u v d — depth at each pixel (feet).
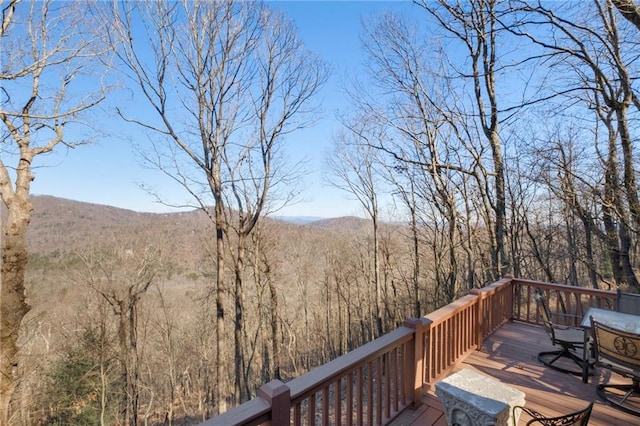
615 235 27.48
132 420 44.14
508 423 6.53
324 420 6.40
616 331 9.20
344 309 76.28
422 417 9.30
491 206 32.01
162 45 32.12
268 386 5.44
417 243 49.67
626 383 11.02
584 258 37.06
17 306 24.30
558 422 6.48
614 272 28.43
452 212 36.94
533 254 37.91
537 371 12.08
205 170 34.81
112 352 43.27
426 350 10.57
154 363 59.93
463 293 43.06
